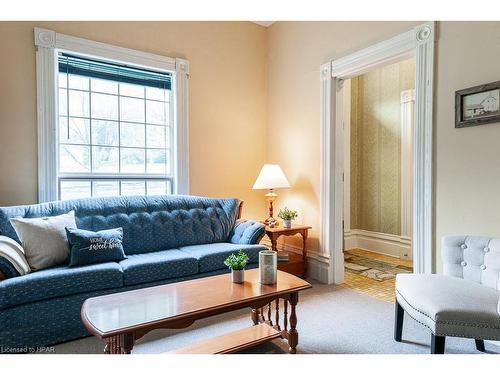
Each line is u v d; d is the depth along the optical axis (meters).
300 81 3.61
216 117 3.72
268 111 4.09
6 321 1.84
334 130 3.25
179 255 2.55
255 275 2.04
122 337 1.40
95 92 3.07
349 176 4.68
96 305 1.54
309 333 2.13
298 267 3.33
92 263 2.27
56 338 1.98
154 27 3.29
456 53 2.27
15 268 1.98
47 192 2.77
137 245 2.74
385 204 4.39
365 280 3.31
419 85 2.47
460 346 2.00
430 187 2.40
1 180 2.61
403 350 1.92
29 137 2.71
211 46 3.66
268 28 4.08
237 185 3.89
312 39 3.45
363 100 4.66
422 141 2.46
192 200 3.23
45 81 2.75
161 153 3.44
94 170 3.07
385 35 2.74
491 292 1.67
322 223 3.31
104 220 2.68
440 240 2.36
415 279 1.90
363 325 2.26
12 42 2.63
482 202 2.15
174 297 1.65
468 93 2.18
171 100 3.46
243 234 3.07
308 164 3.51
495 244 1.84
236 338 1.72
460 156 2.25
